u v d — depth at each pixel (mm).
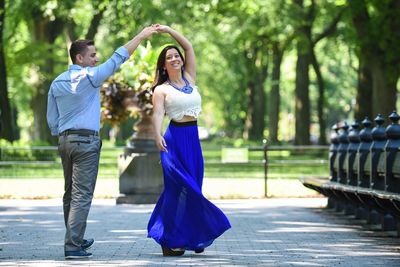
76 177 11055
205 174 32812
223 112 93375
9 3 45906
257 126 66125
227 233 14727
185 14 48281
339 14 41000
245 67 65812
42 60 46406
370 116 40812
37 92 51344
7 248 12438
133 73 21516
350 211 18422
